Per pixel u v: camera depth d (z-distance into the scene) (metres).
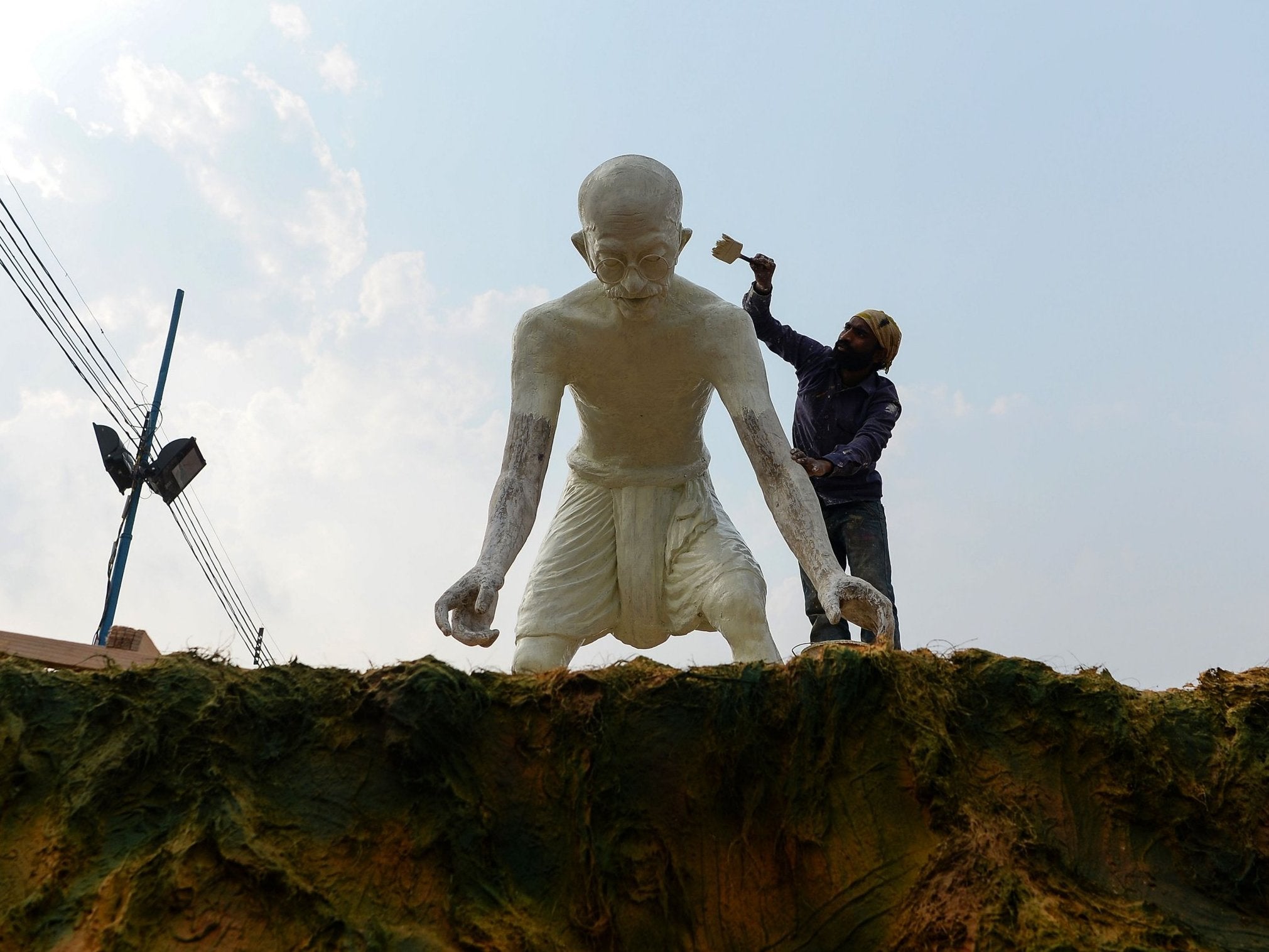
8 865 4.04
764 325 8.16
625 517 6.79
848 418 7.74
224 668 4.58
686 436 6.83
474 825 4.36
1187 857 4.56
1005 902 4.16
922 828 4.48
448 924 4.14
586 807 4.48
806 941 4.44
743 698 4.66
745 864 4.55
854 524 7.56
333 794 4.32
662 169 6.11
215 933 3.88
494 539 6.07
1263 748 4.73
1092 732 4.72
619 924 4.38
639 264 5.97
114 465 12.63
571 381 6.69
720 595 6.35
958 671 4.90
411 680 4.47
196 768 4.26
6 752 4.23
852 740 4.62
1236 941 4.32
